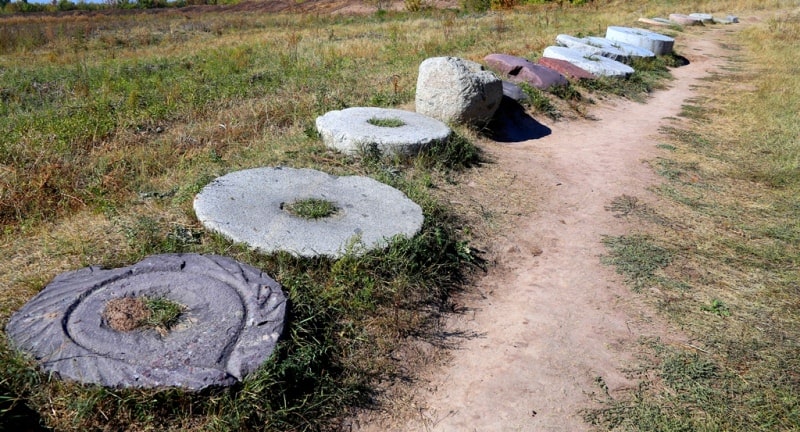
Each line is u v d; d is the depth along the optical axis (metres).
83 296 2.92
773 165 6.52
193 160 5.20
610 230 4.81
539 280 4.07
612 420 2.82
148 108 7.12
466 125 6.58
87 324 2.72
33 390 2.44
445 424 2.81
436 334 3.43
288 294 3.18
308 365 2.85
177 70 10.21
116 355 2.57
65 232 3.81
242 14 28.05
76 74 9.88
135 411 2.43
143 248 3.55
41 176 4.48
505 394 3.00
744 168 6.47
